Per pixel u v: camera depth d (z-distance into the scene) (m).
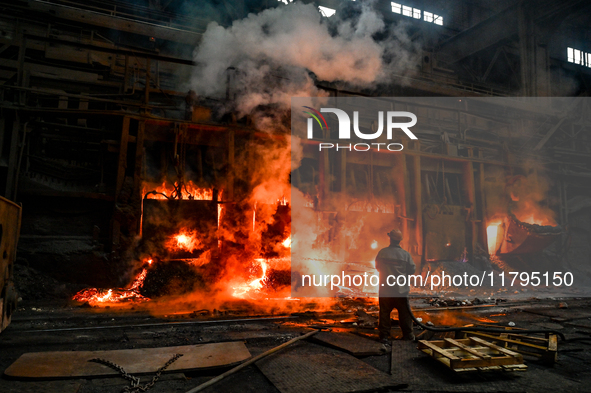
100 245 9.90
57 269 9.27
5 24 12.78
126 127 10.54
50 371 3.64
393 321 6.12
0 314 5.15
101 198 10.30
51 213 9.95
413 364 4.10
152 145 11.60
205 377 3.74
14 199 9.60
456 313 7.50
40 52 12.73
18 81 10.17
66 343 4.85
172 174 11.42
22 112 10.02
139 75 13.95
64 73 12.38
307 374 3.71
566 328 6.15
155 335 5.30
